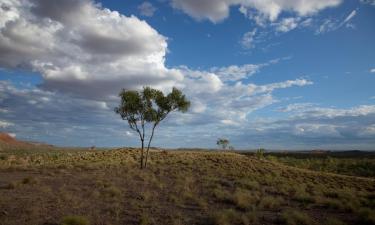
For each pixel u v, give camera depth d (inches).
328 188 1136.8
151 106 1647.4
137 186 989.2
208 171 1533.0
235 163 1920.5
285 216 580.7
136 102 1612.9
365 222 590.2
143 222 522.6
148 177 1195.3
